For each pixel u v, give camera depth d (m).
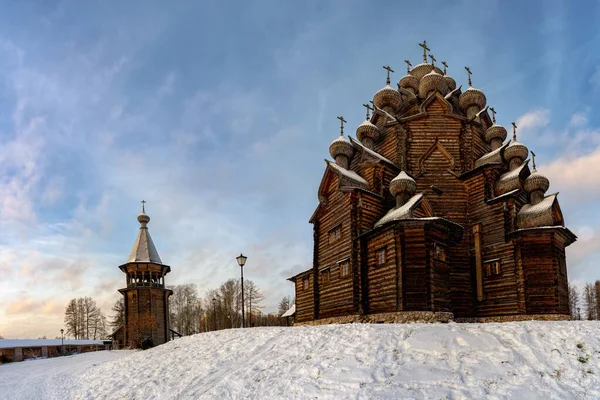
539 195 28.33
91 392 19.20
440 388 11.57
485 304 27.66
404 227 24.73
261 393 13.48
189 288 100.44
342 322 27.91
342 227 29.72
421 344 14.49
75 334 112.56
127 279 57.44
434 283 23.83
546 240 25.94
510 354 13.12
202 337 23.83
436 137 32.56
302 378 13.70
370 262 26.69
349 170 33.66
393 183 28.33
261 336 20.06
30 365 41.03
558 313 24.86
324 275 31.83
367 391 11.88
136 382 18.61
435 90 33.72
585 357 12.59
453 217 30.50
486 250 28.50
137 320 53.59
